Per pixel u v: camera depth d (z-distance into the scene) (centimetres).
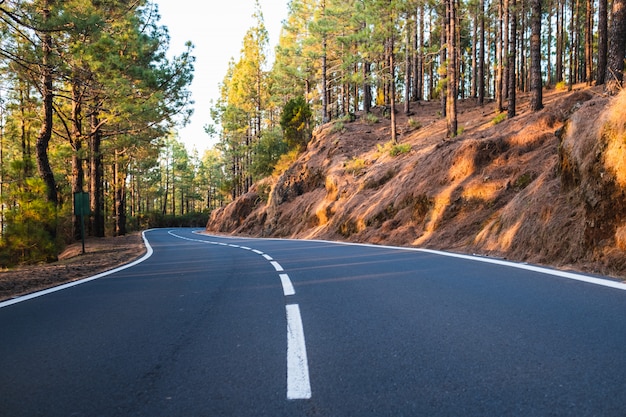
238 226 4353
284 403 254
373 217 1878
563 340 346
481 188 1433
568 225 821
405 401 250
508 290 562
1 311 578
